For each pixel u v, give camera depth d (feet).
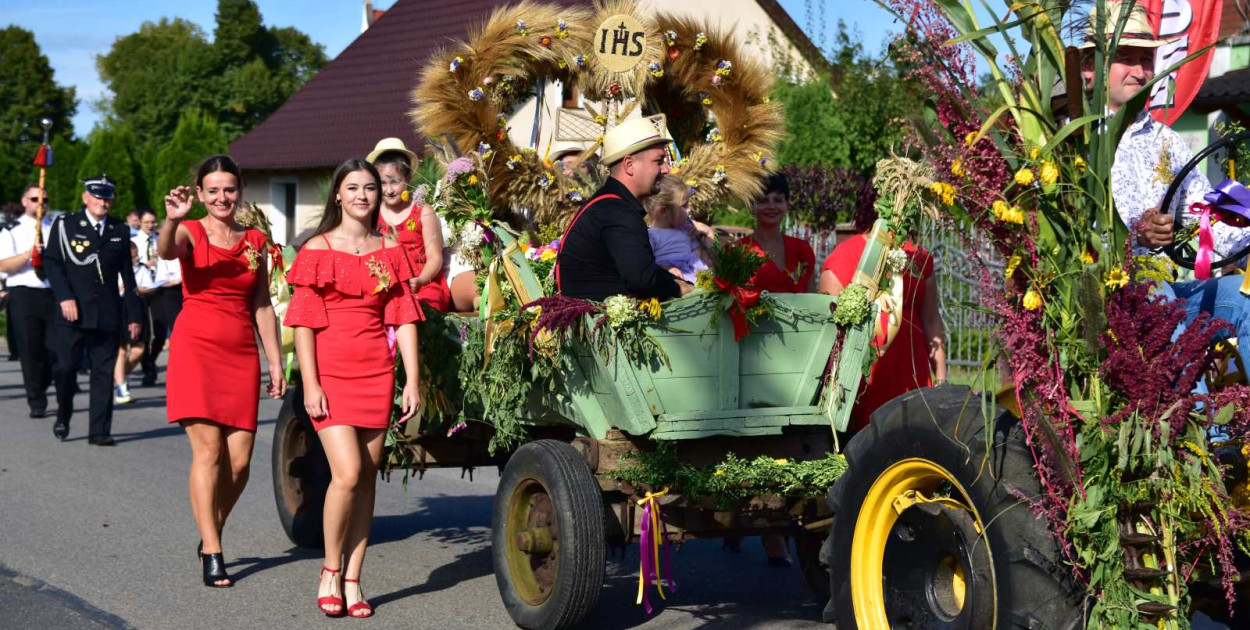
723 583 19.48
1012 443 11.62
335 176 17.03
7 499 25.49
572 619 15.31
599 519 15.25
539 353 15.88
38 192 37.04
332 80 90.63
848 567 13.48
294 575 19.81
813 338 16.19
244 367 19.02
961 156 11.92
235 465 19.21
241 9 211.61
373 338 17.06
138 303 33.50
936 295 18.71
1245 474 12.05
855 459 13.43
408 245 20.39
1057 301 11.48
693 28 20.80
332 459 16.89
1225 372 13.06
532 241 19.57
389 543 22.30
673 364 15.33
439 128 19.35
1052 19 11.82
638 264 15.31
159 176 99.76
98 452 31.60
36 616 17.33
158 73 213.05
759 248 20.38
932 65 12.21
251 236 19.06
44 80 243.60
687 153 21.85
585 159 20.08
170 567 20.12
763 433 15.76
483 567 20.48
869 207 18.13
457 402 18.53
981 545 11.89
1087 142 11.64
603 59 19.92
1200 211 12.59
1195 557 11.56
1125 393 11.25
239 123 209.46
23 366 37.65
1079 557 11.25
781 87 65.92
